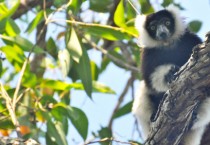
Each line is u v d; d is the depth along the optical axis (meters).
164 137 9.24
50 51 13.12
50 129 11.27
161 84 11.70
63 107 11.50
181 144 11.45
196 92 8.62
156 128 9.27
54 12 11.48
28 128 11.48
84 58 11.50
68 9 11.62
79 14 13.20
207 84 8.53
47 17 11.90
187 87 8.60
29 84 11.75
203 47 8.26
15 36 11.45
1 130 11.64
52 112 11.54
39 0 13.80
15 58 11.66
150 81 11.98
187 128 10.38
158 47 12.62
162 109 9.05
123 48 14.67
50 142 11.46
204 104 10.48
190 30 13.12
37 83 12.12
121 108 13.04
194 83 8.53
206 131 11.46
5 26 11.44
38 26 13.88
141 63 12.60
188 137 11.33
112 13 13.88
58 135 11.27
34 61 14.30
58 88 12.09
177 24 12.74
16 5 11.70
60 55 11.36
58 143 11.17
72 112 11.40
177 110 8.89
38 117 11.87
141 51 13.06
